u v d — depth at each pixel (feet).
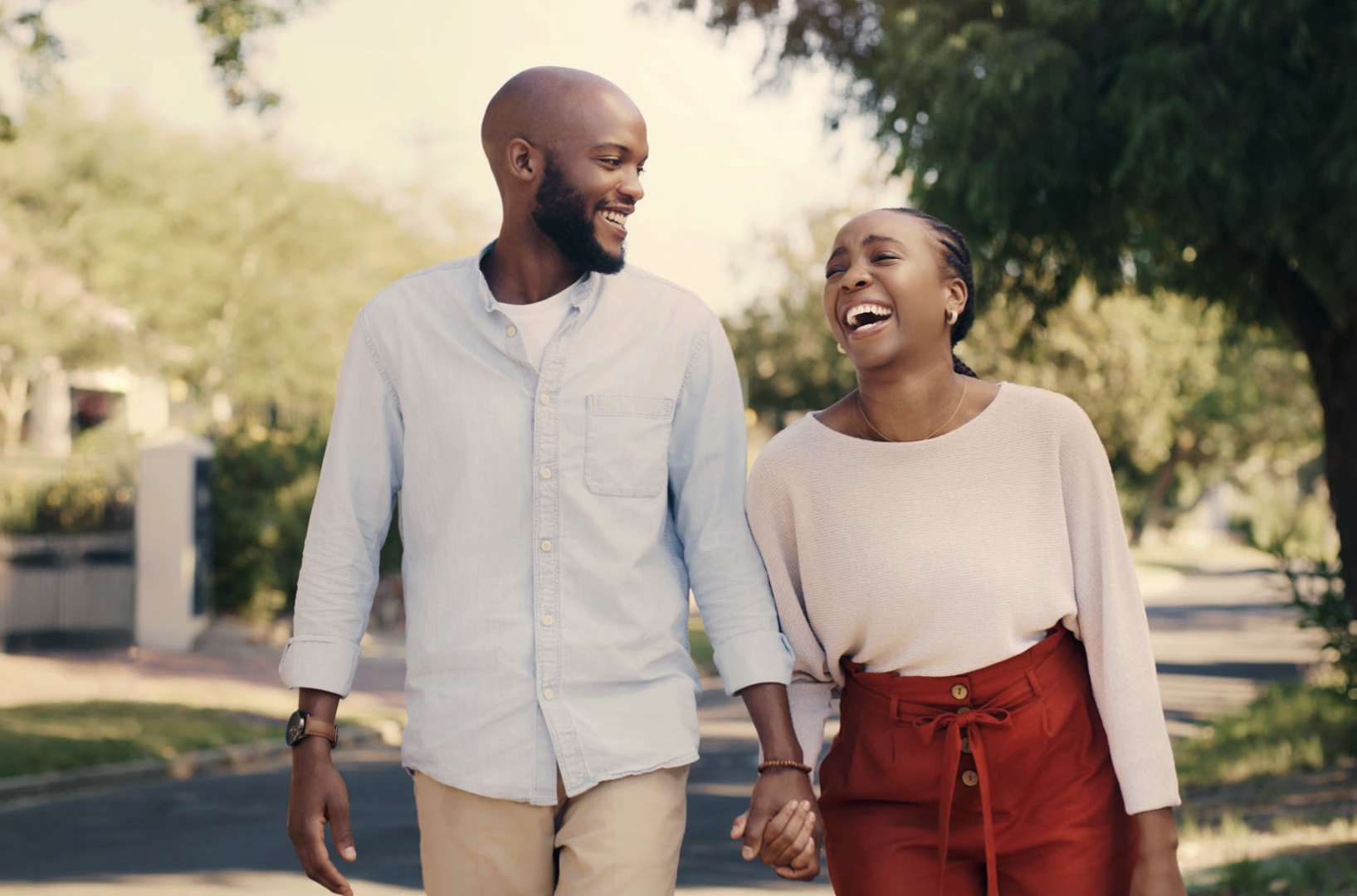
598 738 9.37
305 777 9.48
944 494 9.80
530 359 9.63
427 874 9.75
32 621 65.62
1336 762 33.65
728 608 9.89
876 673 10.18
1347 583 36.17
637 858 9.37
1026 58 32.17
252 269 128.57
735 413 10.11
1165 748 9.71
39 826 32.37
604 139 9.59
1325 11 30.40
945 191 35.40
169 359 127.85
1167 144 31.60
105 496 68.74
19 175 115.14
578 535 9.52
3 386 124.57
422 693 9.57
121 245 116.98
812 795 9.75
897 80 35.27
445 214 137.59
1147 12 32.04
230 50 38.58
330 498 9.79
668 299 9.99
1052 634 9.95
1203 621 109.09
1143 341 131.34
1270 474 265.95
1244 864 21.88
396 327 9.84
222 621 72.95
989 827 9.66
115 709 48.26
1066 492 9.79
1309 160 31.42
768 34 41.93
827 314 9.90
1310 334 37.09
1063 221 35.65
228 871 27.20
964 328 10.10
